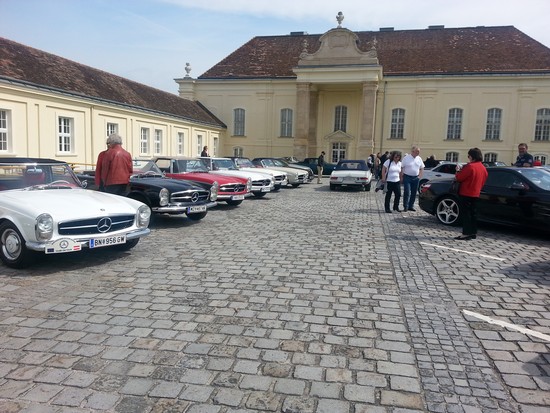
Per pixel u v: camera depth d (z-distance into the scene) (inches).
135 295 194.1
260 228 374.6
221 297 192.9
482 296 198.4
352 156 1473.9
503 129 1320.1
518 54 1348.4
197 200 381.1
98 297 191.0
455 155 1370.6
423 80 1357.0
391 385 122.3
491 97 1318.9
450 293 202.1
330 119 1485.0
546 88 1269.7
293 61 1557.6
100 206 246.8
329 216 456.1
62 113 717.9
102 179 319.0
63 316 168.9
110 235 241.1
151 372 127.7
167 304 183.2
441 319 170.7
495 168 366.6
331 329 159.8
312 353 140.9
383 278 224.5
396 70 1412.4
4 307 177.9
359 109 1451.8
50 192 264.5
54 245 219.6
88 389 118.5
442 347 146.3
